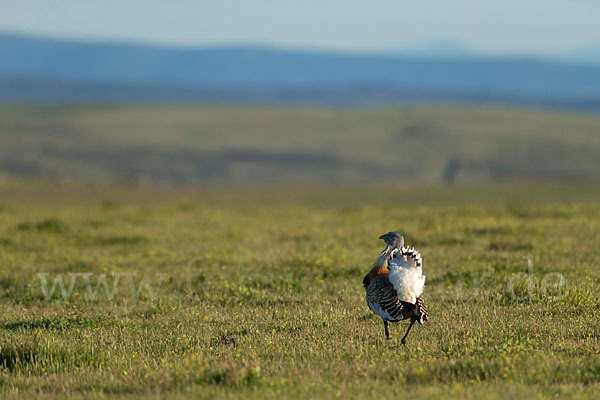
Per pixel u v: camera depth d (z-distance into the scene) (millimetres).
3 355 37781
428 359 34406
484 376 31859
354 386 30844
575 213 102438
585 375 31234
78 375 34906
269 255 73250
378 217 109562
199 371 33219
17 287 62000
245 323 46188
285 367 34375
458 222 94188
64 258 76312
